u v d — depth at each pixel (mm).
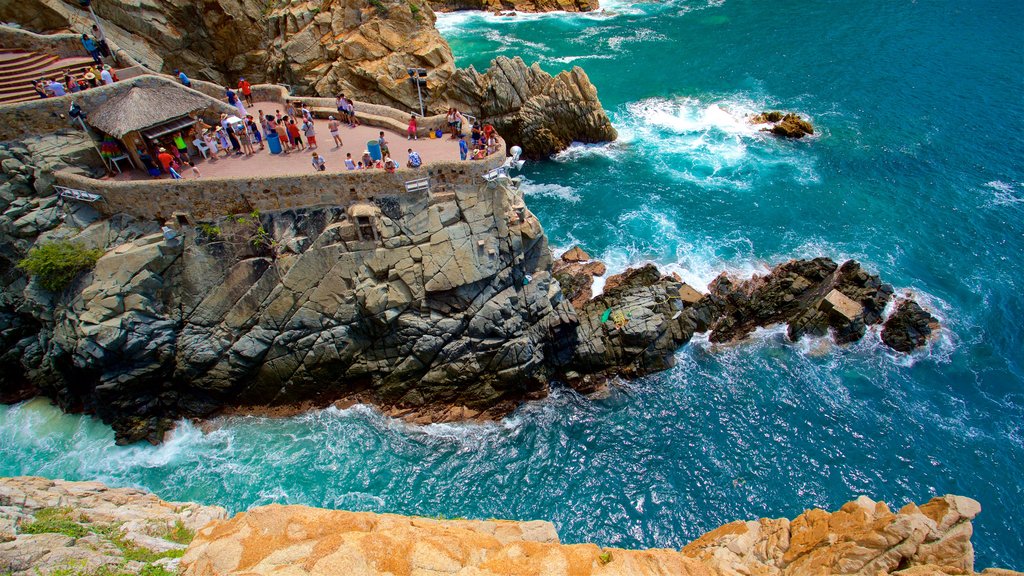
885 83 63156
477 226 31281
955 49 69500
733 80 65250
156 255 29094
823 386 33750
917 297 38250
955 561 12422
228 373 30828
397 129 35375
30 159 29391
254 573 11297
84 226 29281
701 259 40875
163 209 29359
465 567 11945
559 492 28812
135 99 29375
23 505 15578
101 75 32688
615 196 47500
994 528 27109
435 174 30375
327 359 31250
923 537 12852
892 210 45375
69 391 30938
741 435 31359
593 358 33781
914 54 68875
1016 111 56781
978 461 29844
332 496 28078
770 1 86875
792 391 33531
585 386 33719
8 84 32469
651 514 27906
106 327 28250
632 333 33875
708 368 34812
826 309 36500
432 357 31750
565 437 31344
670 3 88438
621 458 30344
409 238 30641
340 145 33844
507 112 52625
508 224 31672
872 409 32500
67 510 15836
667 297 36438
